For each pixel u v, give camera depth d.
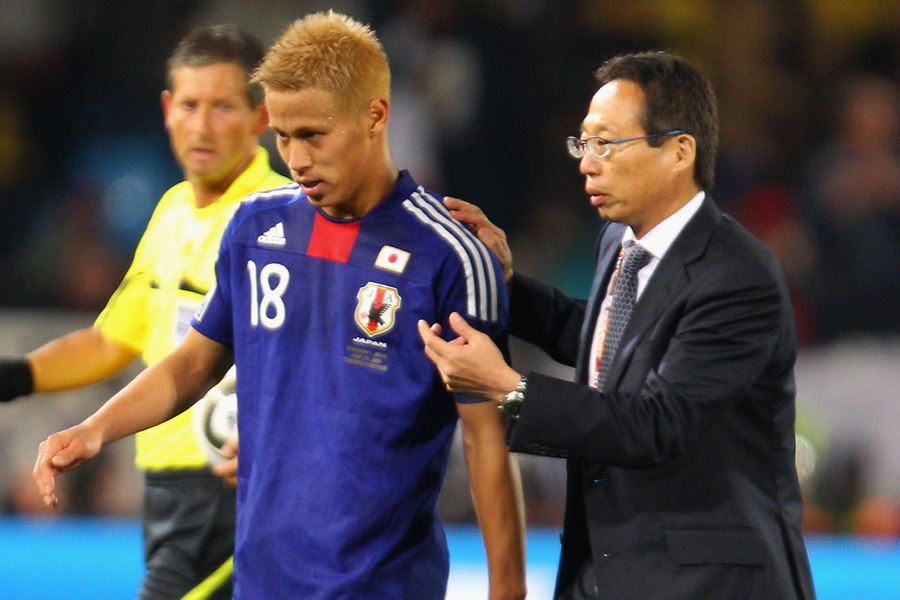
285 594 9.83
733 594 9.58
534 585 16.53
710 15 34.69
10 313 26.02
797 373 25.39
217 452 12.07
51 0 33.53
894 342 26.64
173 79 12.23
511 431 9.40
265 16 32.03
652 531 9.71
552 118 32.28
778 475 10.01
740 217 31.08
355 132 9.47
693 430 9.40
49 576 16.73
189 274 12.28
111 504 22.58
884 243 29.67
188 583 12.22
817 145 33.50
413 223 9.84
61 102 33.12
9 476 22.38
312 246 9.96
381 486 9.73
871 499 23.92
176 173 32.03
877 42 34.91
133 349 12.91
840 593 16.59
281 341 9.96
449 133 31.62
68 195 31.75
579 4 34.12
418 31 31.86
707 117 9.98
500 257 10.48
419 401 9.74
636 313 9.84
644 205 9.89
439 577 10.19
